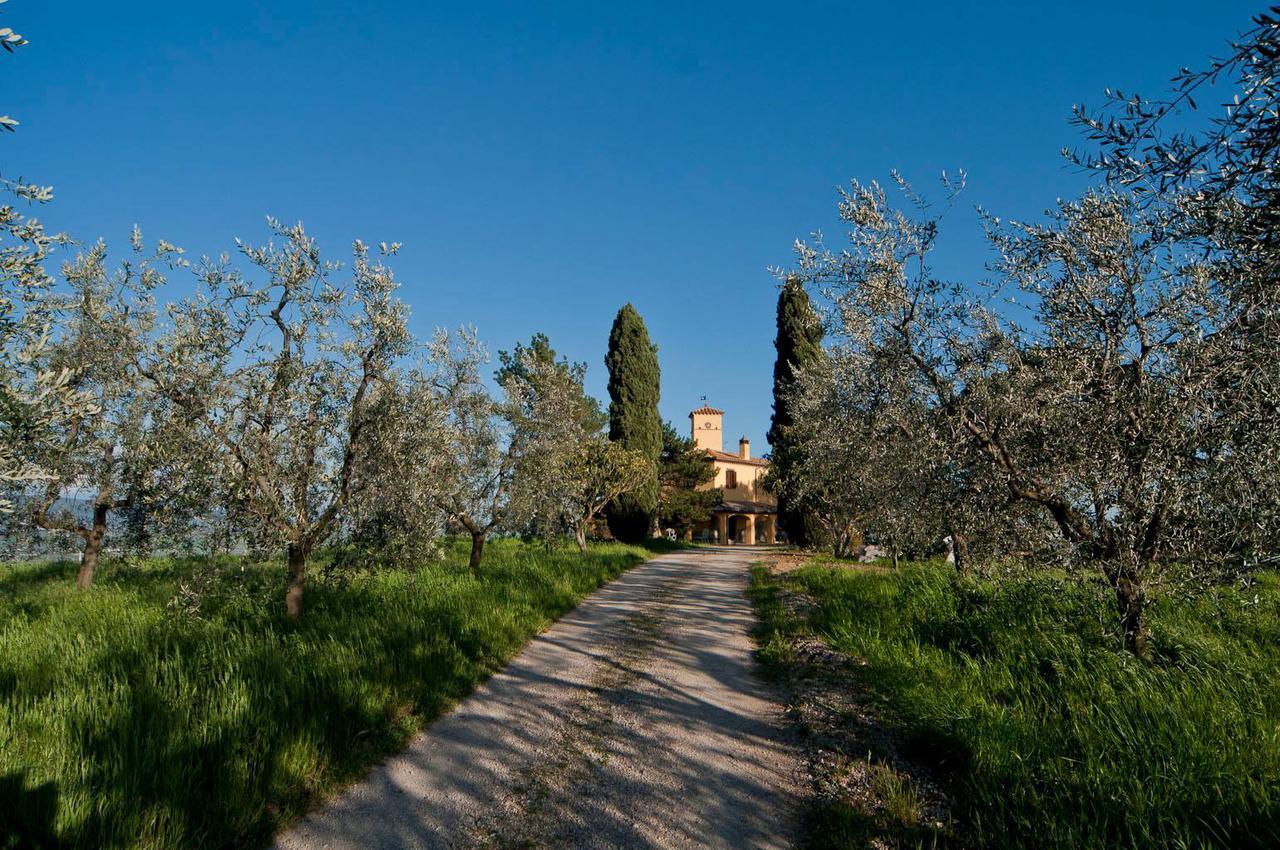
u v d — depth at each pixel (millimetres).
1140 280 6316
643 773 5543
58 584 13750
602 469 28297
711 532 54625
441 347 14531
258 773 4922
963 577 9094
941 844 4348
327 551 10273
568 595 13734
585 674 8375
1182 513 6012
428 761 5727
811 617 10812
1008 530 7125
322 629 8625
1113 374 6156
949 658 7730
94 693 5773
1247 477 5359
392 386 10070
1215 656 6770
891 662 7633
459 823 4723
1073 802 4379
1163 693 5910
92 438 11805
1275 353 4895
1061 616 7824
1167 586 6219
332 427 9562
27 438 4508
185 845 4152
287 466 9195
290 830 4562
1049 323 6922
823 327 9375
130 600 11031
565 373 18984
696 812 4898
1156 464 5695
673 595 14977
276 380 9094
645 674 8367
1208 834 3963
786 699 7340
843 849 4320
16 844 3861
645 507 35344
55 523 13234
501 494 16391
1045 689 6492
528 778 5441
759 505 55281
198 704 5781
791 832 4629
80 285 10492
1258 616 7715
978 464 7098
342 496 9523
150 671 6289
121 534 12203
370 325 9727
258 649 7375
